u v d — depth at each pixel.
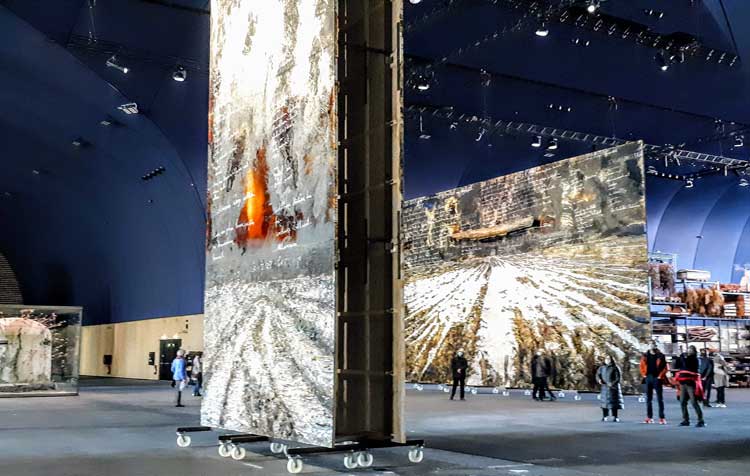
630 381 22.14
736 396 26.58
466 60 28.59
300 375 9.85
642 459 10.95
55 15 25.03
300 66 10.59
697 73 29.19
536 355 24.00
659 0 24.61
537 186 26.03
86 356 49.88
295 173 10.45
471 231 28.36
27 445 12.54
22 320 26.00
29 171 43.00
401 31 10.15
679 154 36.00
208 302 12.48
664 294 30.00
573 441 13.15
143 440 13.23
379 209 10.57
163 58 27.39
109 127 32.31
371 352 10.34
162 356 38.69
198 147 31.23
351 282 10.56
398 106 10.02
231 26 12.70
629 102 32.06
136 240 40.81
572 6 24.80
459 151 35.22
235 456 11.02
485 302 27.64
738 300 32.62
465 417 17.72
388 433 10.09
